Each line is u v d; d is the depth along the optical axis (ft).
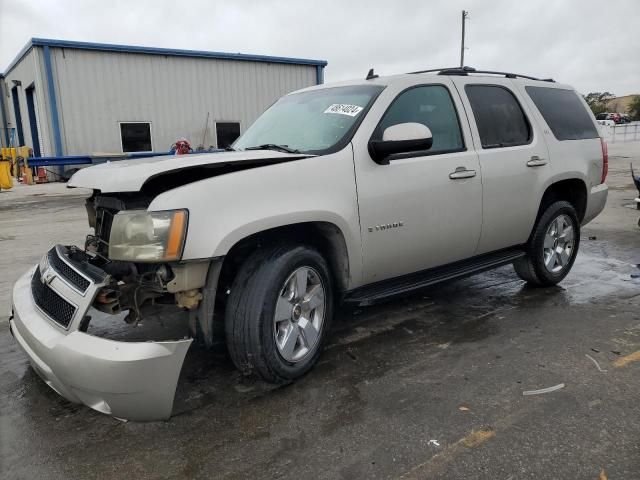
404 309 15.62
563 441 8.95
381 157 11.87
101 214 11.27
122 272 9.95
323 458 8.68
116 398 8.70
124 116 63.98
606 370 11.48
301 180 10.73
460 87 14.49
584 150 17.54
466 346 12.92
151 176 9.31
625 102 313.73
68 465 8.68
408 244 12.70
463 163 13.69
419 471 8.29
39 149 72.13
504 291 17.20
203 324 9.84
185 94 67.67
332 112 12.89
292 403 10.39
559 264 17.28
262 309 10.14
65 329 9.18
